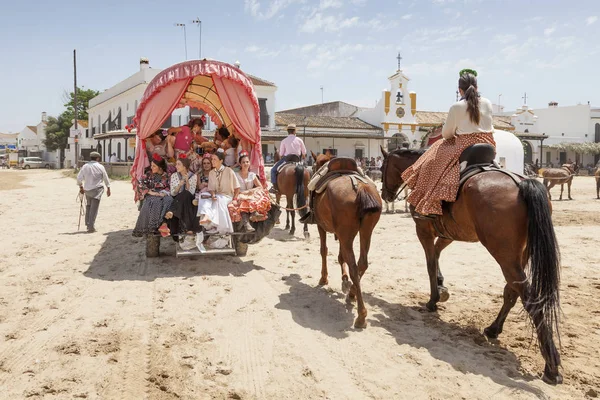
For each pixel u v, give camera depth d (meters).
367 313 6.09
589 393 4.04
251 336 5.33
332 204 5.82
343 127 43.38
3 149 97.62
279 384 4.27
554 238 4.25
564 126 59.22
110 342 5.06
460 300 6.68
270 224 9.04
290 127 11.89
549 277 4.18
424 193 5.69
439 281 6.52
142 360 4.68
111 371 4.44
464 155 5.28
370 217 5.63
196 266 8.41
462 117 5.37
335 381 4.32
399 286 7.35
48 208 16.86
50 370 4.43
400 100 45.06
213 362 4.68
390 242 10.84
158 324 5.62
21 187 26.59
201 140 11.07
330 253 9.61
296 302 6.53
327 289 7.13
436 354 4.86
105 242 10.48
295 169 10.85
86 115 65.12
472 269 8.37
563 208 17.78
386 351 4.95
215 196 8.42
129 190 23.53
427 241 6.10
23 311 5.98
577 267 8.46
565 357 4.79
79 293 6.77
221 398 4.02
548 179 20.98
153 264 8.51
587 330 5.51
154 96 9.15
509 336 5.35
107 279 7.54
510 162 14.71
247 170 9.09
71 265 8.40
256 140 9.64
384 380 4.33
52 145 63.41
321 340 5.23
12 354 4.75
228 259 9.01
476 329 5.56
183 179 8.39
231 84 9.28
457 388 4.17
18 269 8.10
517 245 4.50
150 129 9.17
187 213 8.34
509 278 4.54
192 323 5.69
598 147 52.19
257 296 6.77
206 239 8.66
